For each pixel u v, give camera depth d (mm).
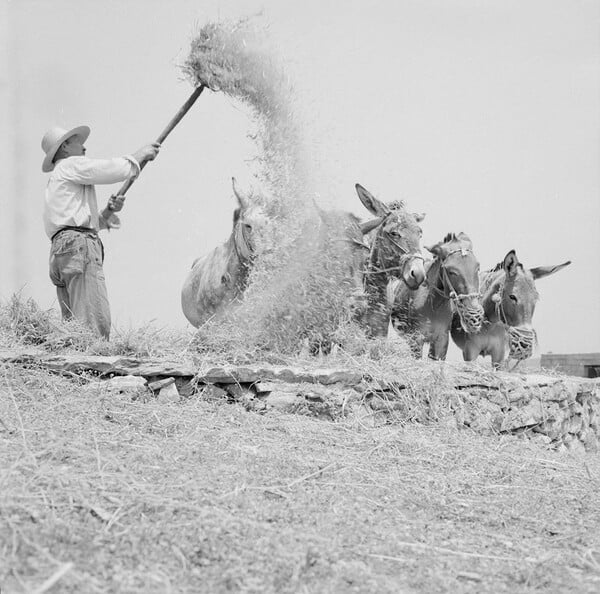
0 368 6570
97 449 5215
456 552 4422
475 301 9328
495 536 4859
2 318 7625
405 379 7738
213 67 8375
